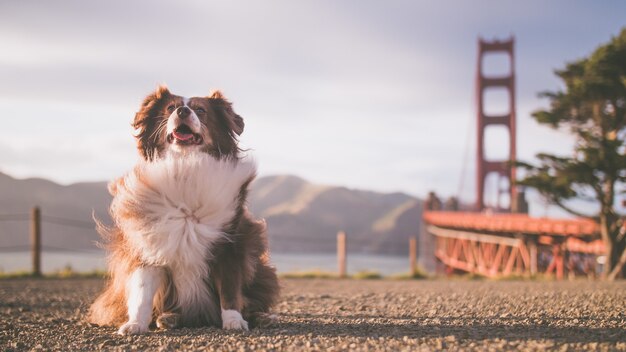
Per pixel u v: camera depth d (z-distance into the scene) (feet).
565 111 71.67
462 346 10.43
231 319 12.91
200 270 12.96
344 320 15.23
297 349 10.50
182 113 13.14
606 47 66.90
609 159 63.57
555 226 94.58
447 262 173.47
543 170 69.41
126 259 13.21
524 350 9.98
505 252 122.93
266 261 15.10
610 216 67.82
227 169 13.07
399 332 12.39
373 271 51.13
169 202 12.55
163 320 12.98
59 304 22.03
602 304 17.53
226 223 12.89
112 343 11.71
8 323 15.55
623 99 69.10
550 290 25.14
